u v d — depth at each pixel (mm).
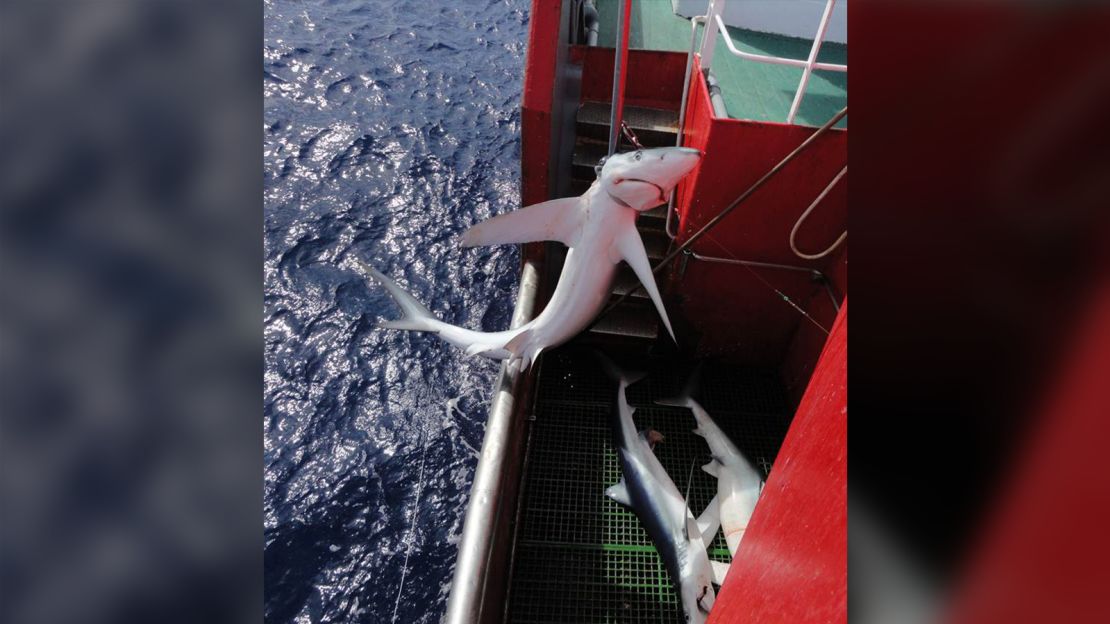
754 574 1878
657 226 7367
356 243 12656
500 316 11398
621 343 7355
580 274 5180
